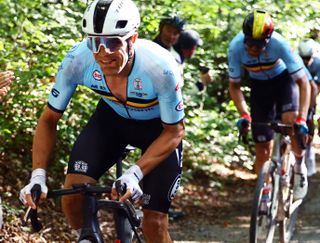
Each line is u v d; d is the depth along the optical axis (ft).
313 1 23.72
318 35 26.99
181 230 21.07
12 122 19.30
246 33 17.08
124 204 9.82
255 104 19.97
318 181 26.99
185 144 24.66
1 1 18.93
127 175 10.47
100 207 9.82
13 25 19.65
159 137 11.46
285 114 19.30
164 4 22.34
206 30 25.23
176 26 20.25
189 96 23.24
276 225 17.89
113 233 19.07
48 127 11.71
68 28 20.33
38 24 19.57
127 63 11.26
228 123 24.59
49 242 17.34
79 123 20.48
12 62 18.51
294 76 18.12
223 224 22.00
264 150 19.03
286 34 23.12
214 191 26.32
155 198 11.87
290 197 18.40
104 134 12.43
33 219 10.55
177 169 12.10
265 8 23.07
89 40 10.55
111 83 11.60
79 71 11.66
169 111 11.47
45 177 11.12
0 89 12.94
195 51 23.67
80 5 20.70
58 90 11.71
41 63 19.02
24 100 18.95
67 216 11.82
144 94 11.62
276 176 17.29
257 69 19.08
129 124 12.50
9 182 20.08
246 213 23.61
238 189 27.07
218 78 30.40
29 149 21.72
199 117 23.13
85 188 9.80
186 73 22.79
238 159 23.52
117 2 10.45
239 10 22.62
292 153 18.70
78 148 12.19
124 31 10.46
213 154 24.17
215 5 22.26
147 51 11.35
